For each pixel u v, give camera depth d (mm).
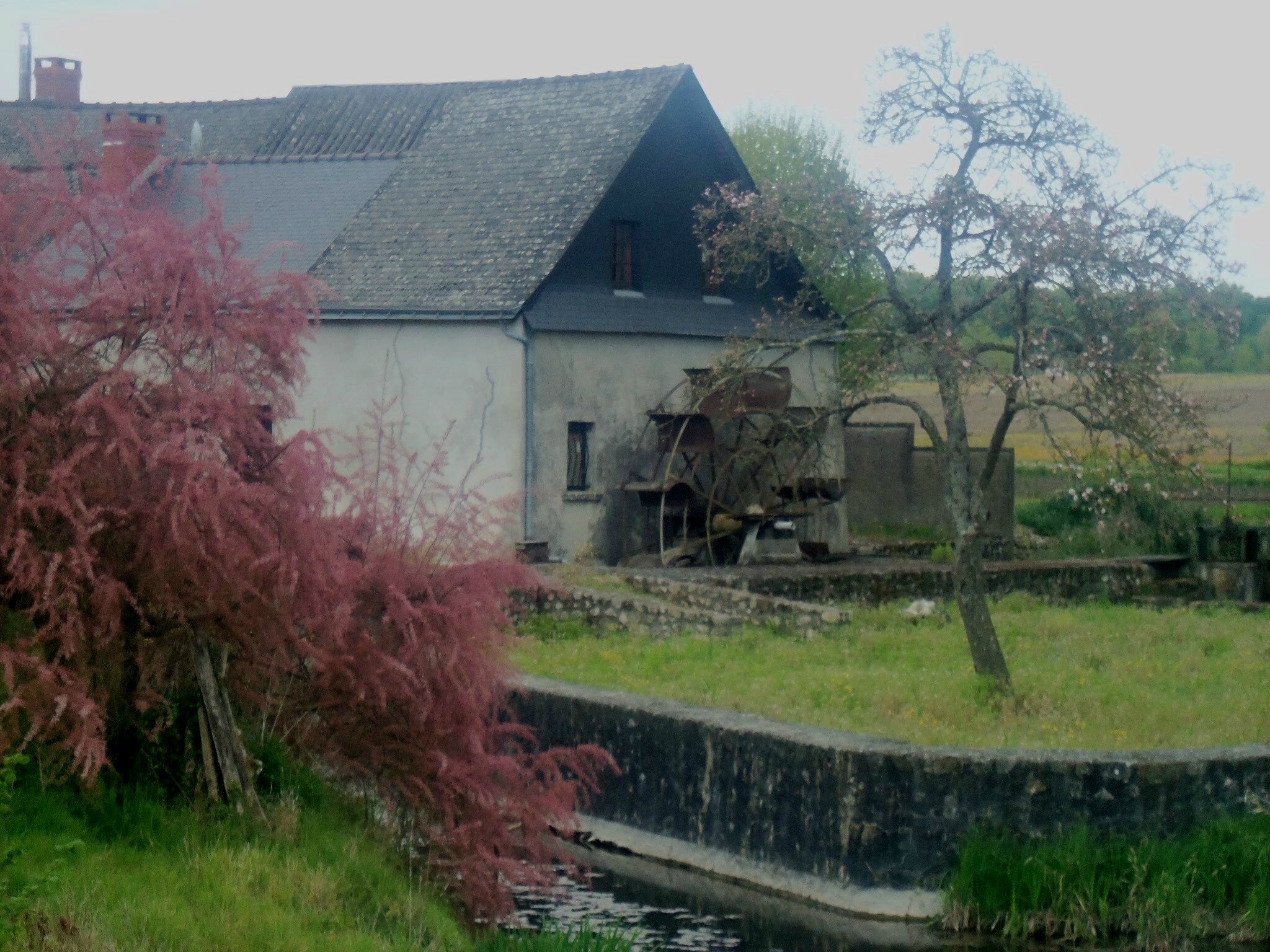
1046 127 15695
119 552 9078
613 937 9945
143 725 9594
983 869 11500
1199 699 15469
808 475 28516
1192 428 15094
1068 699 15281
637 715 13977
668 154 27922
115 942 7188
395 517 10492
